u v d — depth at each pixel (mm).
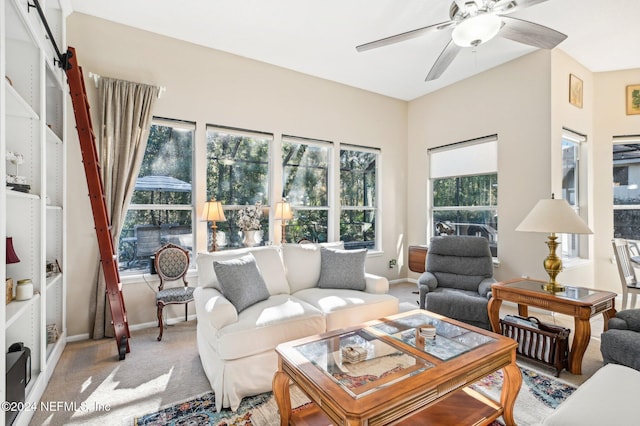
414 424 1684
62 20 2949
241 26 3383
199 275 2836
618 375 1521
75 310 3146
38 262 2266
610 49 3873
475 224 4684
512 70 4141
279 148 4348
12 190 1967
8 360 1736
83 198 3191
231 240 4062
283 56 4035
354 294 2990
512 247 4160
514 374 1818
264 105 4211
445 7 3043
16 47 2258
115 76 3324
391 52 3910
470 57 4055
